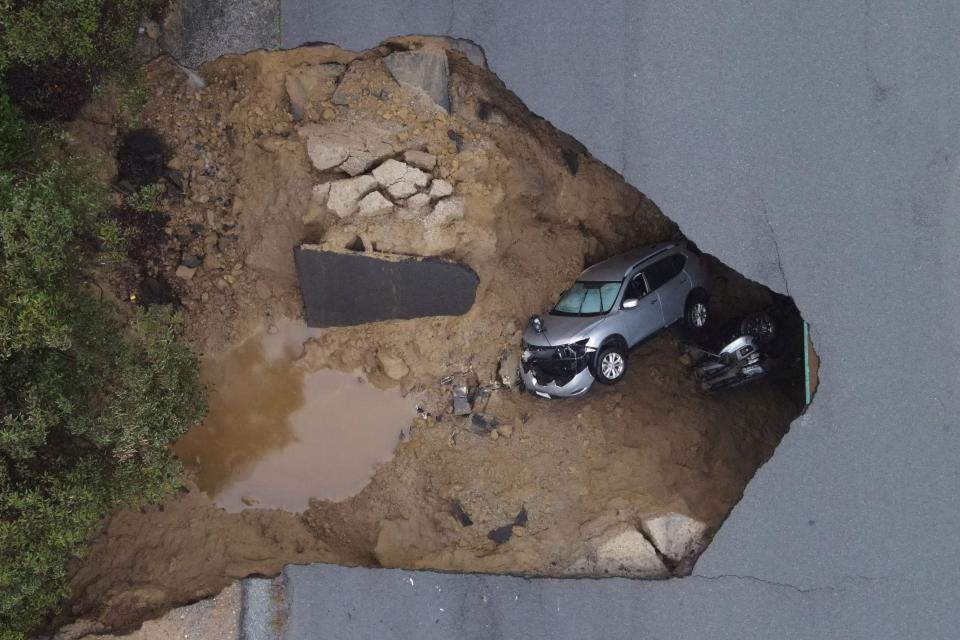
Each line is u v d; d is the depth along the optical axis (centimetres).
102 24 883
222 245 1072
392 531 991
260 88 1024
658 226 1132
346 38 955
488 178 1008
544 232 1095
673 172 862
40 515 751
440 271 1005
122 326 991
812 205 821
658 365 1094
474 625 860
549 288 1098
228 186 1063
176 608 916
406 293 1020
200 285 1070
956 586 762
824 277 816
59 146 877
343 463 1046
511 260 1077
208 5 984
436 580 872
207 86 1035
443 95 984
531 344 1045
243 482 1051
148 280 1052
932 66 791
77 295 802
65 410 758
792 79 823
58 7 796
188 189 1054
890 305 796
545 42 885
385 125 996
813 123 820
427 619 871
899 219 797
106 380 841
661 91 858
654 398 1052
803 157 823
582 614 834
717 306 1135
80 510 769
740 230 845
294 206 1016
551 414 1045
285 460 1053
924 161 792
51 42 809
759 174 836
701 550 865
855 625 780
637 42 859
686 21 845
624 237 1143
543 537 952
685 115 853
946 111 788
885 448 786
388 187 986
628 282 1043
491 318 1055
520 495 989
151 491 845
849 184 810
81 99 943
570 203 1086
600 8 863
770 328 1049
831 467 796
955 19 783
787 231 830
